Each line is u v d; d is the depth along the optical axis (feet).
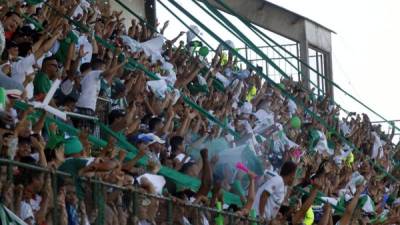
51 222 32.55
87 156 38.70
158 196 38.47
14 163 31.24
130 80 54.80
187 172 47.11
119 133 48.60
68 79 47.52
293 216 50.19
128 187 36.78
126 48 61.36
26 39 46.39
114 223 35.78
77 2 61.00
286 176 51.93
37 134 35.86
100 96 51.72
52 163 34.53
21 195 31.78
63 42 50.93
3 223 29.60
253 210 47.24
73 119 47.47
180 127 54.24
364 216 62.80
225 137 56.75
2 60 44.37
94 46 55.47
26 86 42.52
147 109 55.26
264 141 64.18
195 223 41.75
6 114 35.35
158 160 45.24
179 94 60.03
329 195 63.05
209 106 65.67
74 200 33.91
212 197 45.29
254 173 49.65
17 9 49.49
